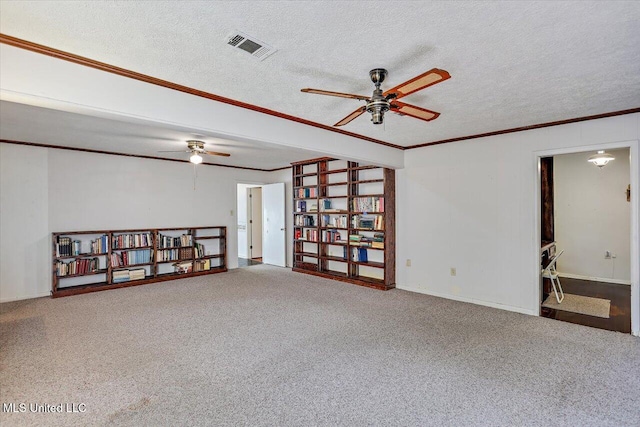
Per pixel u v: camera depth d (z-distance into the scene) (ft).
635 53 6.90
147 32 6.03
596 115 11.19
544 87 8.79
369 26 5.86
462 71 7.77
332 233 20.07
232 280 19.15
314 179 21.63
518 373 8.21
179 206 20.71
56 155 16.16
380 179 17.15
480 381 7.85
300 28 5.92
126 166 18.48
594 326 11.50
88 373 8.23
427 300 14.85
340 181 19.93
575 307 13.75
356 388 7.58
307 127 12.09
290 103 9.93
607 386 7.61
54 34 6.06
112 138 14.26
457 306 13.91
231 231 23.36
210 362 8.86
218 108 9.49
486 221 14.02
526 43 6.48
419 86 6.36
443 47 6.64
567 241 19.92
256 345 9.93
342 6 5.26
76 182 16.76
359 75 7.96
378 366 8.61
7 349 9.61
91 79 7.23
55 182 16.12
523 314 12.85
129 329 11.23
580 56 7.04
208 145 15.87
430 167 15.81
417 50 6.76
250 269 22.90
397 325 11.61
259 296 15.55
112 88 7.54
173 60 7.15
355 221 18.29
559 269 20.17
